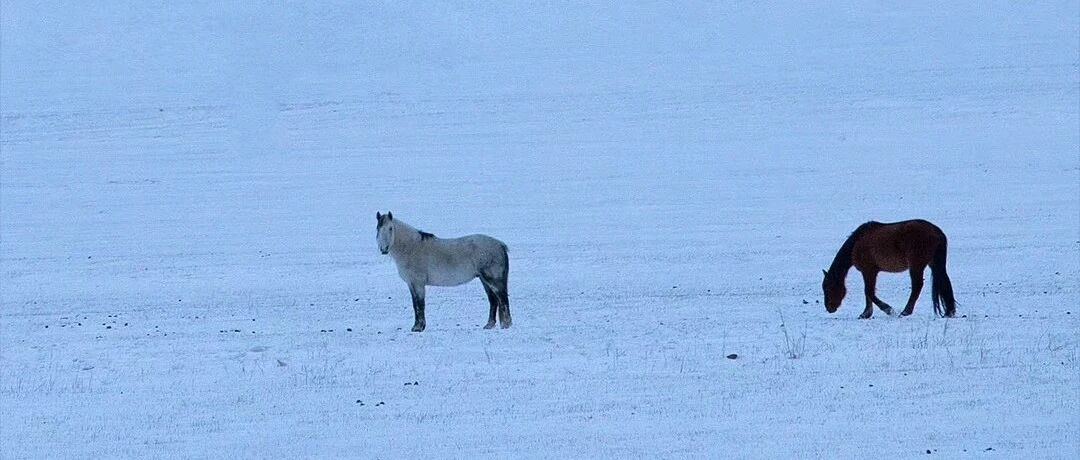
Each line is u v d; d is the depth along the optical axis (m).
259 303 22.75
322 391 12.44
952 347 13.60
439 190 43.41
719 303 20.19
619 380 12.45
